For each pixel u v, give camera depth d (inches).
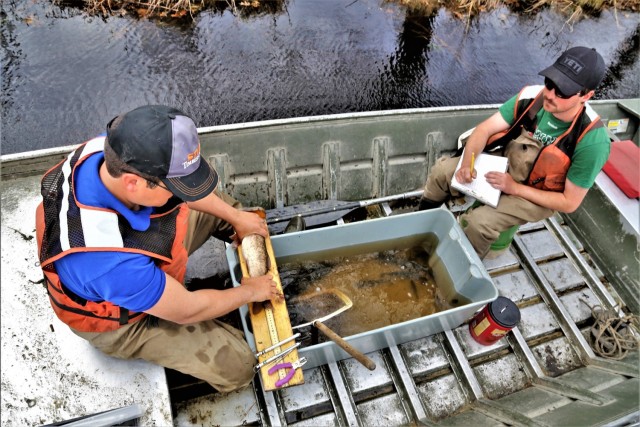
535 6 219.5
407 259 101.1
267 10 206.4
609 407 72.8
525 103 86.9
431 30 205.3
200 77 175.0
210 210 79.5
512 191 87.6
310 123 107.3
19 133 150.2
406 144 116.2
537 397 83.7
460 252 91.5
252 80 176.2
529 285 102.6
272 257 83.9
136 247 56.3
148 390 71.0
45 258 54.9
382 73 184.1
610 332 94.9
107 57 176.9
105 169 53.6
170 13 197.3
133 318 66.1
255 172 109.7
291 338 74.5
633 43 208.5
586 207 109.3
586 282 104.5
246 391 80.8
